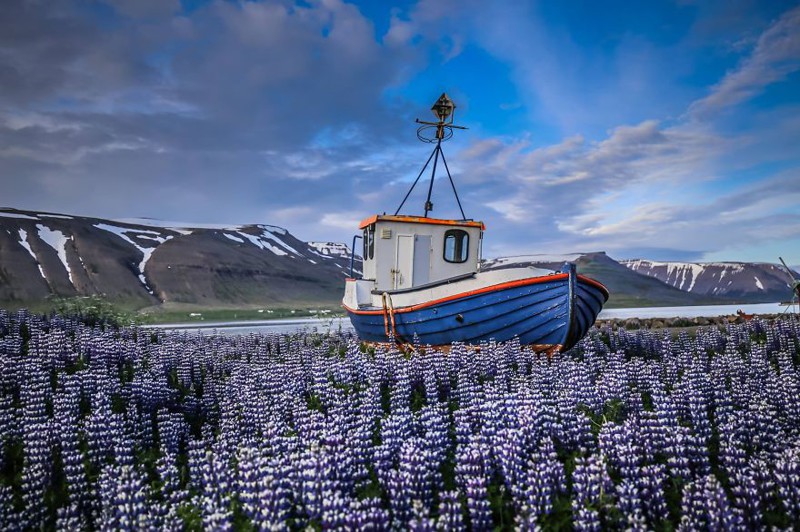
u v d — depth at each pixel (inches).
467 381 413.4
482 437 263.7
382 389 441.7
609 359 509.0
